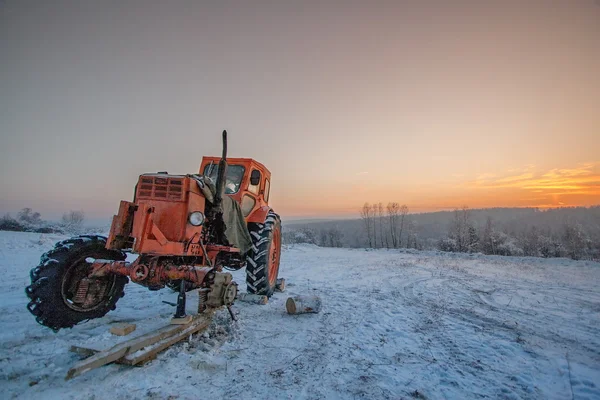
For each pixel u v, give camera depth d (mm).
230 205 4402
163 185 3428
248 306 4984
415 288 7445
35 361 2594
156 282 3199
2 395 2088
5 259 7836
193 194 3521
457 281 8680
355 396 2432
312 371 2842
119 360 2480
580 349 3672
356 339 3756
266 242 5438
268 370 2803
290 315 4648
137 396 2199
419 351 3447
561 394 2592
